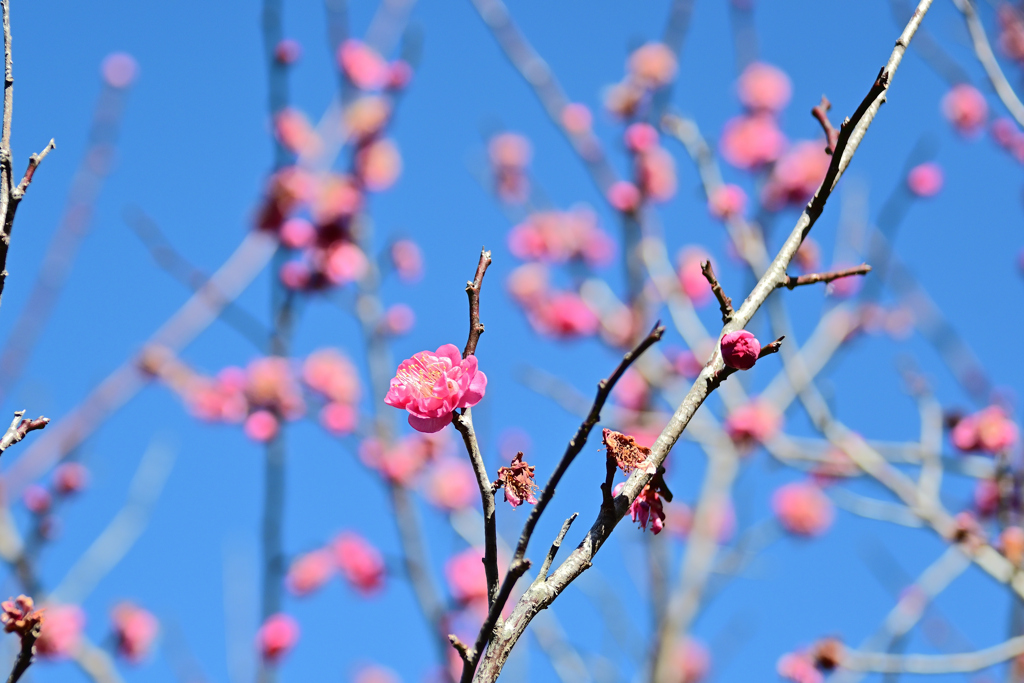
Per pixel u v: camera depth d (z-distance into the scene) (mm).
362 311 6082
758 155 6902
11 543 4715
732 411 6047
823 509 7066
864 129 2428
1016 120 4316
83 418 5297
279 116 6562
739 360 2049
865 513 4848
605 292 7320
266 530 4512
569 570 1949
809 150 6777
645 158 6816
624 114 7152
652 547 5387
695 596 5301
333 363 6977
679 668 5238
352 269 6082
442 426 2037
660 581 5301
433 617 4973
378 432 6258
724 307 2227
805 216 2363
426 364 2166
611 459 2000
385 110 6816
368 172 6742
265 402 6711
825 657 5125
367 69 6828
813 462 5594
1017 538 4840
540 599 1926
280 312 5668
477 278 2199
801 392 5004
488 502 1943
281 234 6195
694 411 2100
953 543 4672
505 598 1847
